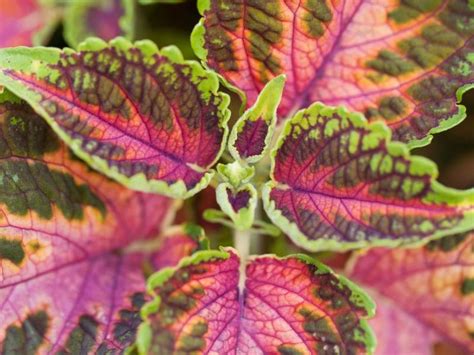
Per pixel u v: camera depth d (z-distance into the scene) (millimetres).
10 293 289
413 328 323
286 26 286
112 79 269
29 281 292
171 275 265
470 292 318
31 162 291
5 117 285
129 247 314
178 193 271
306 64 294
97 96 268
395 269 323
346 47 293
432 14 286
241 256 288
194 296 273
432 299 321
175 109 276
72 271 301
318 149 272
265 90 277
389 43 291
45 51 265
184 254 310
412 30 289
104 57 267
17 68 264
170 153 279
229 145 283
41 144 292
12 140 287
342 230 264
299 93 299
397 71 292
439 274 321
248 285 285
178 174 278
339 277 281
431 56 289
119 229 313
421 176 256
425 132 290
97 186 307
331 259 324
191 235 312
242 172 280
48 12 365
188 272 272
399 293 324
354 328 277
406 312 323
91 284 302
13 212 288
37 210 293
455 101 288
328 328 279
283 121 301
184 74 273
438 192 254
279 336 280
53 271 297
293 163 279
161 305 262
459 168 368
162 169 276
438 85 289
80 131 264
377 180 262
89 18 354
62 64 266
